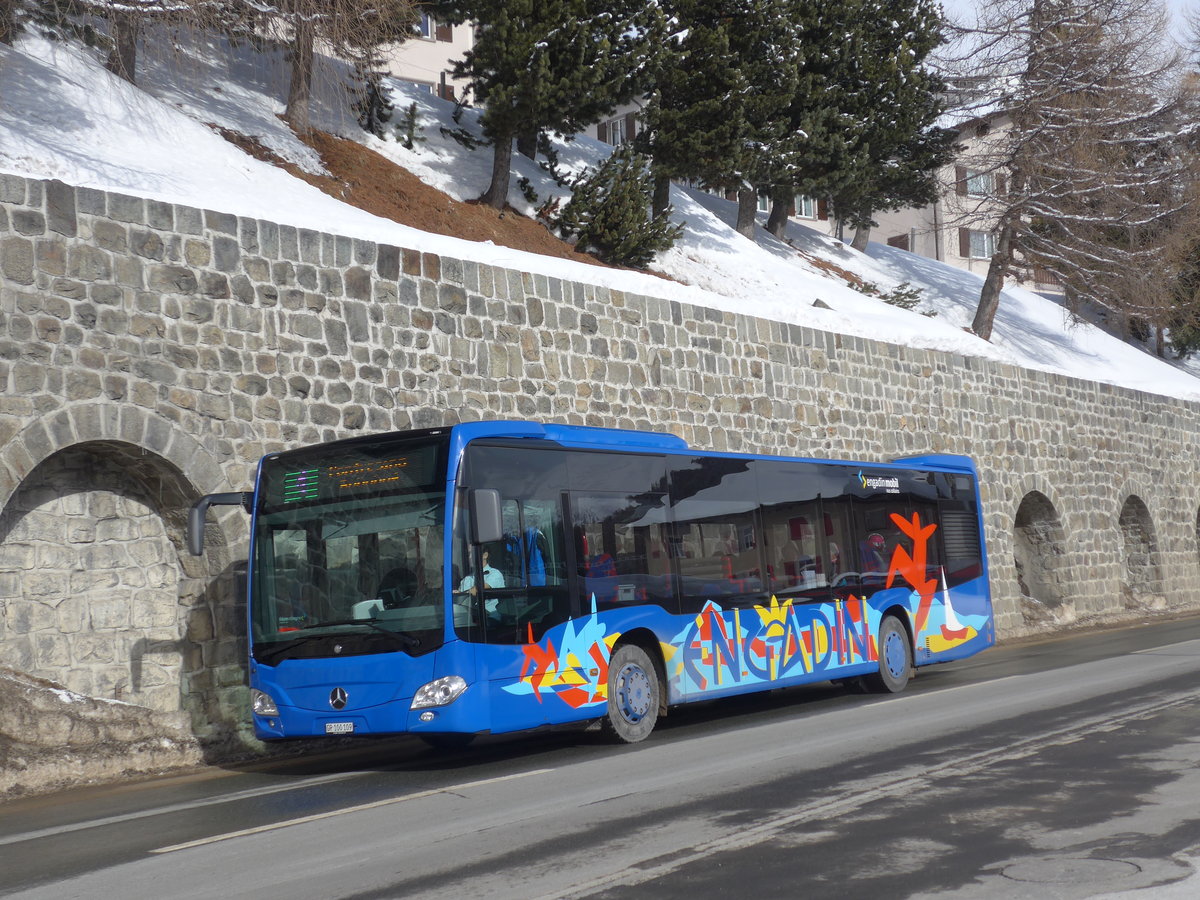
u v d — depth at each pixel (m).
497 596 10.50
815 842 6.68
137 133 20.38
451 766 11.09
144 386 13.19
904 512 16.59
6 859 7.56
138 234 13.38
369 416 15.49
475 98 28.84
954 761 9.09
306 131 27.27
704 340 21.09
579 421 18.52
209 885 6.46
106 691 13.16
